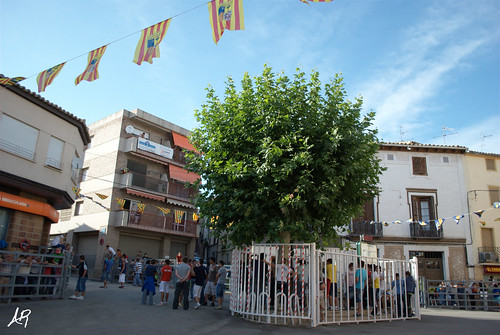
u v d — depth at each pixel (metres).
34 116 16.28
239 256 11.38
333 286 10.67
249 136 11.62
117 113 29.95
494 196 28.31
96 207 28.72
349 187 12.05
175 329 8.83
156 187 30.45
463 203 27.95
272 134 11.42
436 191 28.06
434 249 27.11
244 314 11.02
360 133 11.48
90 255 28.03
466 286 19.62
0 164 14.68
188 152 12.92
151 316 10.52
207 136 12.44
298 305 10.12
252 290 10.66
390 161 28.44
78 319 9.41
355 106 11.87
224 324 9.83
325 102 11.79
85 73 8.85
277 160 10.84
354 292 11.26
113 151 29.06
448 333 9.63
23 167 15.62
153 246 30.70
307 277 10.59
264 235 11.93
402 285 13.32
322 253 10.73
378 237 26.86
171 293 18.14
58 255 13.32
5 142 14.98
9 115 15.14
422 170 28.45
